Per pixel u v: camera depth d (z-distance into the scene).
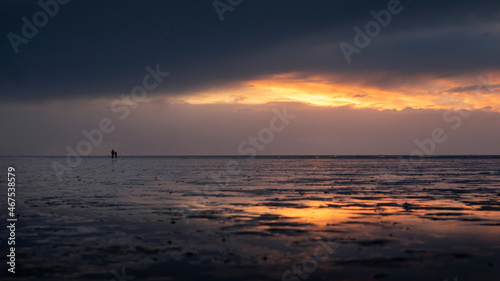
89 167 97.00
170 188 39.41
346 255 14.27
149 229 18.78
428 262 13.41
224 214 23.19
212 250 14.91
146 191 36.28
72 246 15.49
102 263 13.27
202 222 20.61
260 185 43.19
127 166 104.50
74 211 24.17
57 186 41.66
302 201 29.12
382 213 23.64
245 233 17.92
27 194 33.47
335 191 36.44
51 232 18.06
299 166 108.00
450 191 36.59
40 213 23.36
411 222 20.64
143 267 12.84
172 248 15.21
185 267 12.85
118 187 40.47
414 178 55.19
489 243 16.05
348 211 24.42
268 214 23.25
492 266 12.98
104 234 17.64
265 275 12.10
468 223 20.38
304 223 20.36
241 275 12.09
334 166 107.62
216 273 12.27
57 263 13.28
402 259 13.77
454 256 14.12
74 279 11.77
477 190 37.53
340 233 17.92
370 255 14.26
